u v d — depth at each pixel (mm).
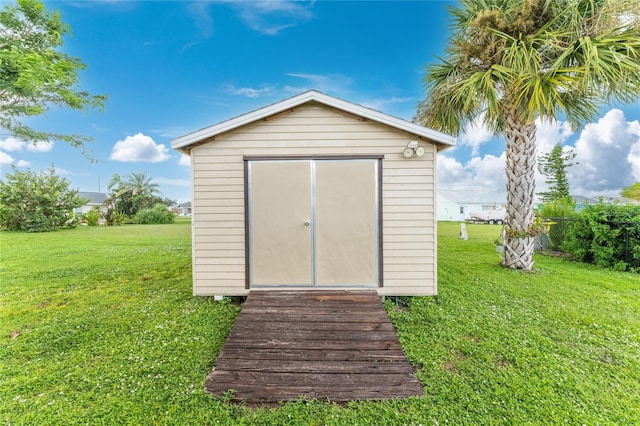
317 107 4320
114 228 18797
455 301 4305
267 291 4309
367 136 4312
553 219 7918
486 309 3996
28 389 2395
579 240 6844
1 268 6805
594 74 4371
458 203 27641
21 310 4137
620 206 6523
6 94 6297
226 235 4383
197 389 2336
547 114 4934
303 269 4363
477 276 5625
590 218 6527
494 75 5227
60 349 3049
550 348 2945
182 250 9297
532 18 5094
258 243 4379
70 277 5973
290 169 4336
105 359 2832
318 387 2320
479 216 22344
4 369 2684
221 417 2061
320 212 4340
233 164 4344
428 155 4285
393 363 2598
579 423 1957
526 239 6117
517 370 2570
